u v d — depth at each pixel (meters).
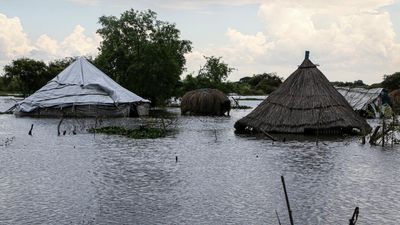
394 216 15.53
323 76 41.44
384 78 107.25
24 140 34.19
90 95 60.16
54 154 27.56
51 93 60.88
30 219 14.99
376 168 23.69
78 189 18.84
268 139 35.62
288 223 14.81
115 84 64.12
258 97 140.88
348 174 22.12
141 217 15.32
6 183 19.81
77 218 15.16
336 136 37.72
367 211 16.08
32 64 109.50
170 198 17.58
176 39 83.00
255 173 22.25
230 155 27.64
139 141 34.06
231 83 91.50
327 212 15.98
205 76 89.44
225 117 61.50
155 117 60.59
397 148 31.08
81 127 44.44
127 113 60.97
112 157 26.56
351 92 65.81
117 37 80.38
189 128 44.75
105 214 15.60
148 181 20.36
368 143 33.69
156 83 77.12
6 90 148.38
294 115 38.72
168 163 24.75
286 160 25.98
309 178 21.19
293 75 41.41
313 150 29.92
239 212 15.91
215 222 14.87
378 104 61.28
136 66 75.94
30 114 59.91
